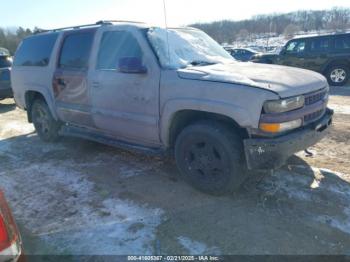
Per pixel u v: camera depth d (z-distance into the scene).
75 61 4.82
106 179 4.19
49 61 5.28
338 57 11.55
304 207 3.30
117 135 4.53
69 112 5.06
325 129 3.60
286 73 3.59
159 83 3.68
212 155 3.46
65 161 4.92
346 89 10.92
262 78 3.30
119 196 3.72
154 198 3.63
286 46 12.95
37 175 4.45
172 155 4.05
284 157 3.13
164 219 3.21
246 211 3.29
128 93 4.01
